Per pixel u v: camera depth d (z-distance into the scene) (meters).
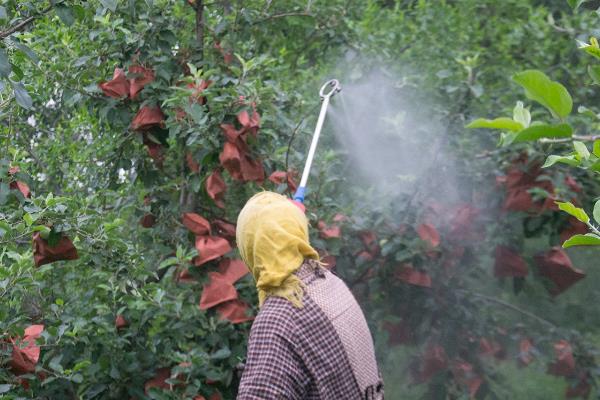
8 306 3.57
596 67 1.88
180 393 3.77
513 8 6.04
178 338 3.87
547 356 5.29
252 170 3.97
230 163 3.87
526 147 4.71
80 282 4.32
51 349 3.72
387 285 4.77
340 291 2.47
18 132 4.77
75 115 4.82
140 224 4.53
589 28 5.30
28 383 3.58
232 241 4.25
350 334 2.38
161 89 4.11
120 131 4.36
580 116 4.98
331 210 4.39
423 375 5.08
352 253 4.66
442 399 5.16
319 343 2.32
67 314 3.87
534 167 4.83
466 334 5.12
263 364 2.28
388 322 4.96
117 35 4.10
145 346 3.90
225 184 4.07
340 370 2.32
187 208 4.25
